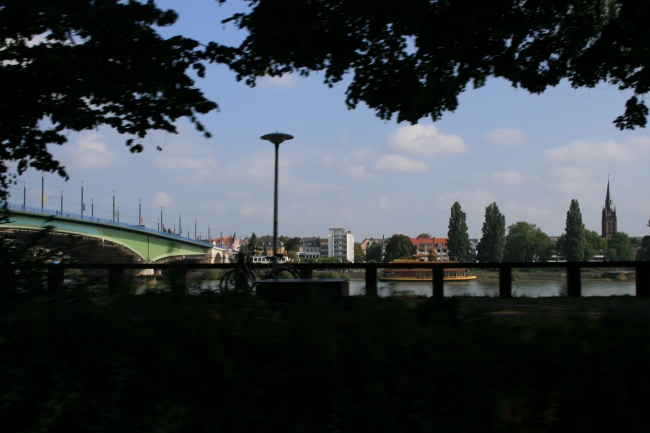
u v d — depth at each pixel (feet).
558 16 36.01
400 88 37.88
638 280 40.09
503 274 39.40
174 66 29.71
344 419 8.57
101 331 9.31
